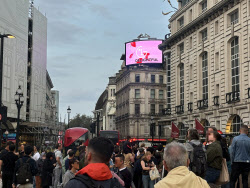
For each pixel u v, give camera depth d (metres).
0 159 12.62
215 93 41.53
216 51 41.50
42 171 14.26
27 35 69.50
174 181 3.86
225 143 9.44
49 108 116.56
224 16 39.84
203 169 7.73
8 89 61.41
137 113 89.69
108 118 131.75
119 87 106.50
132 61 85.56
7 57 61.41
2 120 20.77
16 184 11.55
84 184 3.38
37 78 75.50
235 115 37.94
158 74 90.94
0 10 59.50
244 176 10.26
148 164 13.63
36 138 68.88
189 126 47.69
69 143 35.41
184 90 49.91
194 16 47.25
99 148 3.67
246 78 35.72
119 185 3.66
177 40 52.28
